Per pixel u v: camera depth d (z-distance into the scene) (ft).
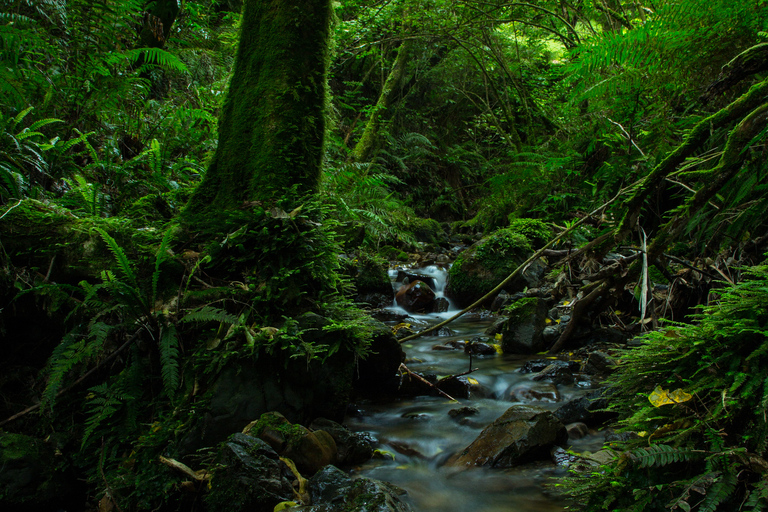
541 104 28.94
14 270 7.43
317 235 8.41
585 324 11.64
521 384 9.73
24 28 12.51
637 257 9.40
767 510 3.69
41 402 6.32
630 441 5.31
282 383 7.02
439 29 25.75
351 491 5.63
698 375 5.17
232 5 28.68
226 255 8.21
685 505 3.93
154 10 18.40
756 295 5.24
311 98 9.31
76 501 6.56
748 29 7.94
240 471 5.55
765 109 6.78
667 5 8.52
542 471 6.73
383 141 30.14
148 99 16.57
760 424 4.25
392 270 20.95
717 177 7.66
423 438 7.84
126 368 6.91
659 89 10.07
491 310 16.80
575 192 21.81
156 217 10.07
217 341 6.99
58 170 10.63
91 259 7.63
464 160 36.47
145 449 6.39
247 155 9.04
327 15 9.59
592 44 9.58
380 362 9.28
